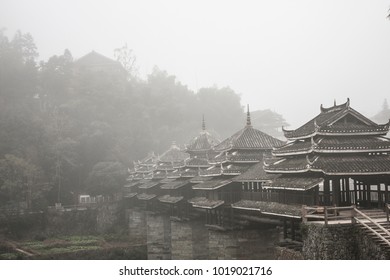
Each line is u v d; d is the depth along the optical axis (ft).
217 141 227.61
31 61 411.95
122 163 353.10
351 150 100.37
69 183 328.29
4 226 260.01
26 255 223.92
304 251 92.12
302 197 104.78
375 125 106.32
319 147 99.71
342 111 106.52
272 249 147.23
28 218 270.05
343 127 105.40
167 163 269.03
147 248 243.81
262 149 157.58
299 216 96.07
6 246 234.99
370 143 102.63
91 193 321.93
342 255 84.02
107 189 321.11
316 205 98.48
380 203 104.37
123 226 301.22
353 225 85.71
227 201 151.23
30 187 282.36
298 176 108.37
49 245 244.83
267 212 112.78
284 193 114.21
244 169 152.35
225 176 156.35
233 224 148.15
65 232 280.51
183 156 274.36
